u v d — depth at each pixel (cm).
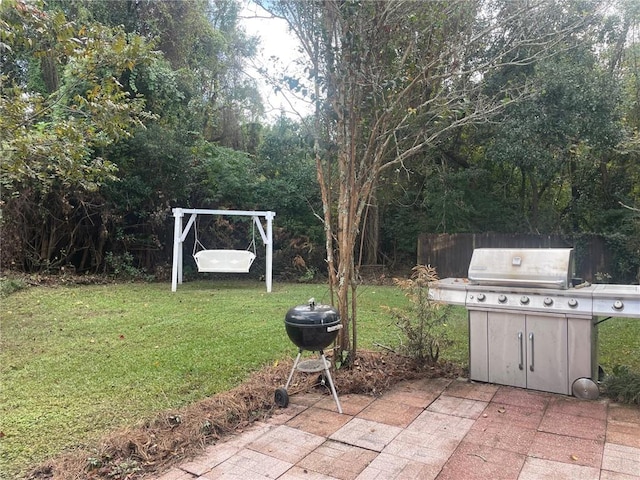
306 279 1109
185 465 245
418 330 414
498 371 371
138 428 279
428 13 384
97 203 1009
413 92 420
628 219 1050
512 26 466
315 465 245
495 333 372
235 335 516
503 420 302
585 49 935
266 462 248
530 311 354
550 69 905
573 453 255
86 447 261
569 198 1247
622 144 919
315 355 429
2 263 940
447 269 1195
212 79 1391
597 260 1066
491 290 370
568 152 1023
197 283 1022
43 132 506
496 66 427
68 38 418
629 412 311
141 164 1041
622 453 253
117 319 596
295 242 1170
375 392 354
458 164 1244
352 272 398
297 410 321
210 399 325
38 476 232
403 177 1205
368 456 254
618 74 1044
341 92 373
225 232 1184
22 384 362
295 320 317
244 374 390
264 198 1188
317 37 371
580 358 340
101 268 1063
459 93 442
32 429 283
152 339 500
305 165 1240
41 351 454
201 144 1191
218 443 271
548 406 325
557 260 348
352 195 387
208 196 1167
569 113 933
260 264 1145
